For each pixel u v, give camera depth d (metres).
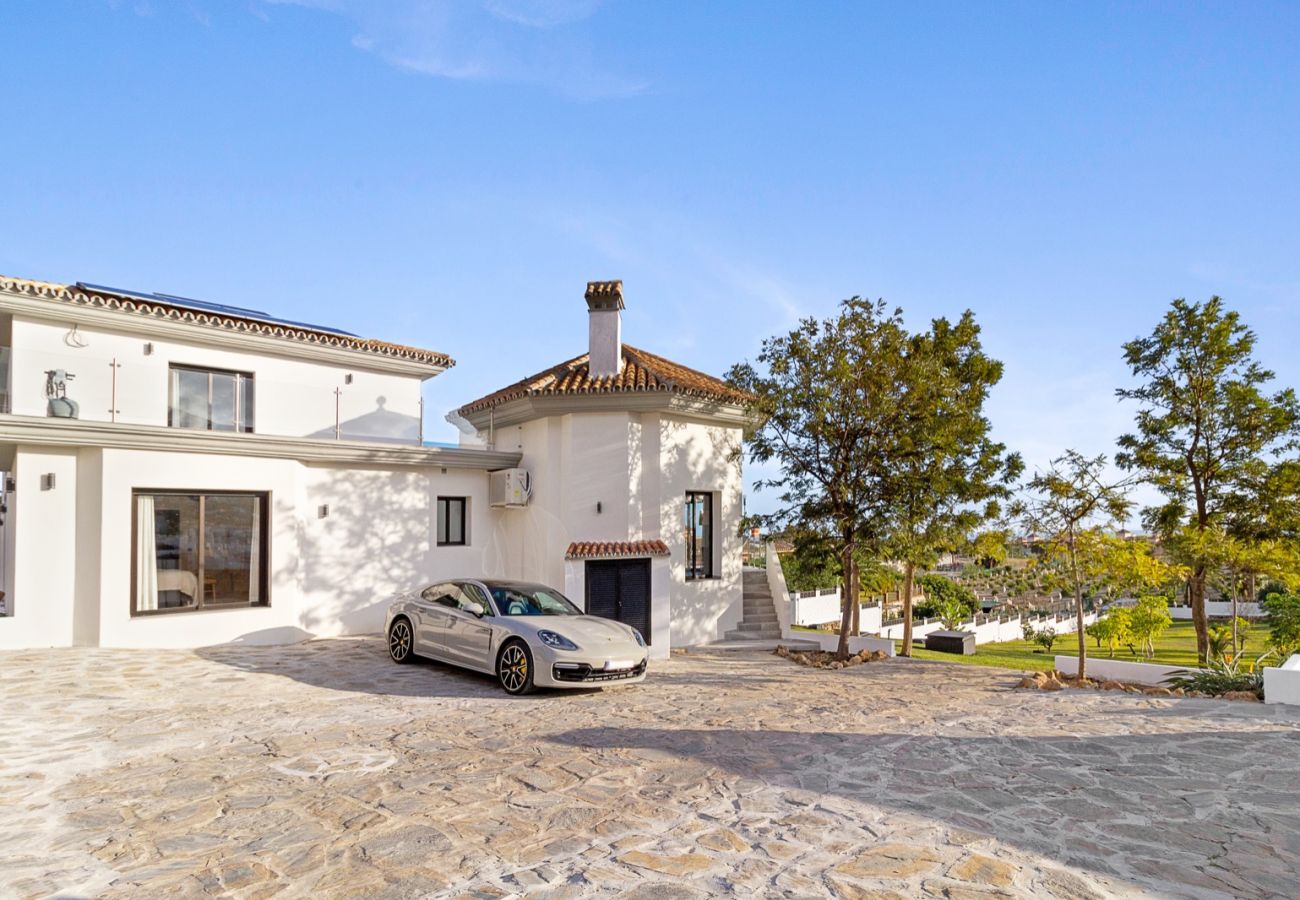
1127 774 6.95
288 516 15.23
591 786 6.44
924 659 17.67
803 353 15.94
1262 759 7.50
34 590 12.70
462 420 20.58
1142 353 20.44
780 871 4.73
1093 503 13.05
